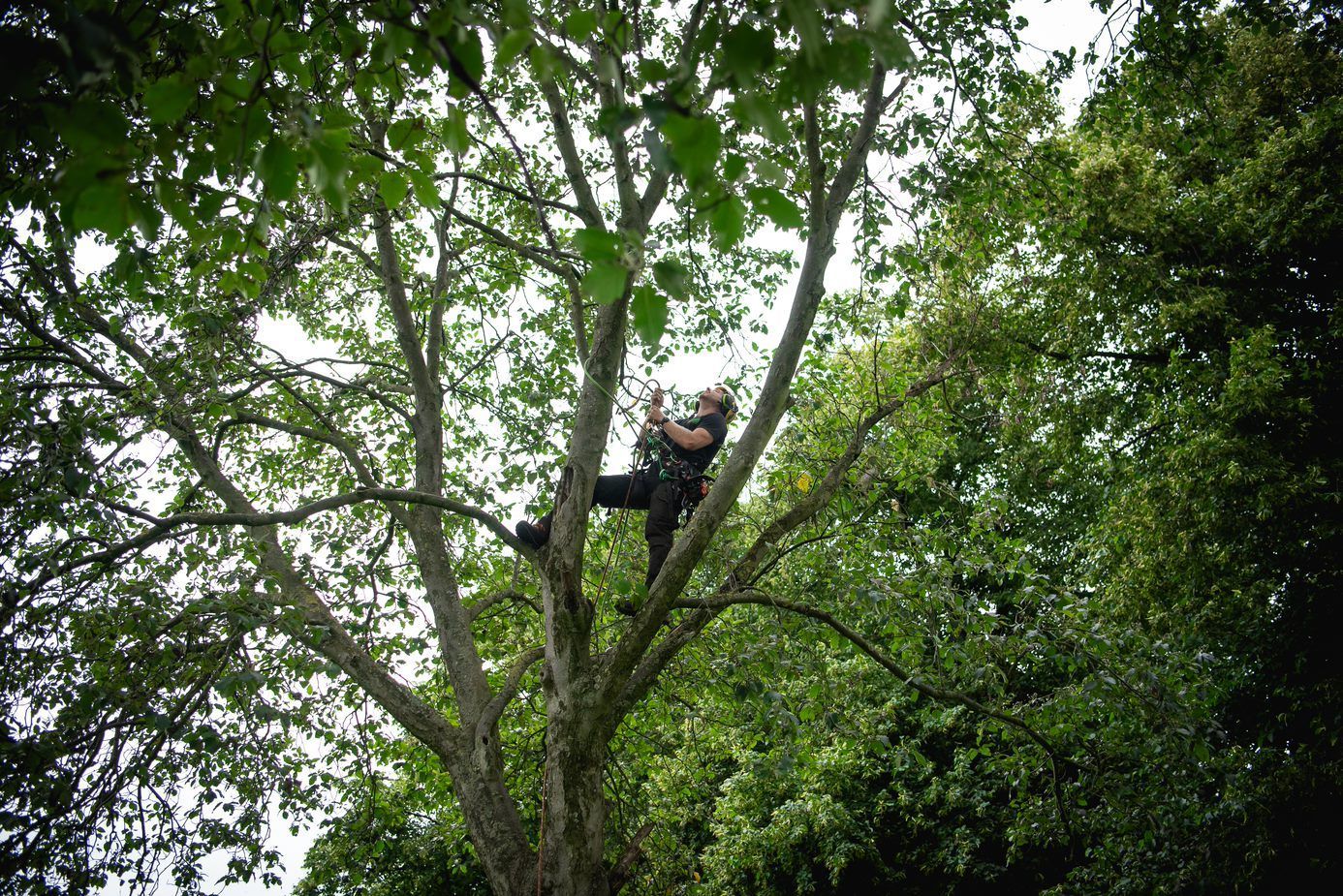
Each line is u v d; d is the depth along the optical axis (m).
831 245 5.68
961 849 14.05
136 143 2.77
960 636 6.87
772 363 5.57
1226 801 9.52
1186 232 13.76
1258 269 13.34
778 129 1.84
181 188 2.69
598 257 2.00
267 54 2.25
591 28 2.03
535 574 8.22
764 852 14.72
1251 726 12.34
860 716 6.46
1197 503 11.29
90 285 6.89
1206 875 9.84
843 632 6.00
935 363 8.04
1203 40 7.65
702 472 5.56
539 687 8.16
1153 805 7.14
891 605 6.26
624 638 4.99
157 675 5.53
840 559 6.88
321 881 7.84
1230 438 11.22
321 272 9.02
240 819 5.93
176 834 5.78
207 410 6.21
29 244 6.17
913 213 6.92
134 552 5.26
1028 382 13.66
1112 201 13.26
